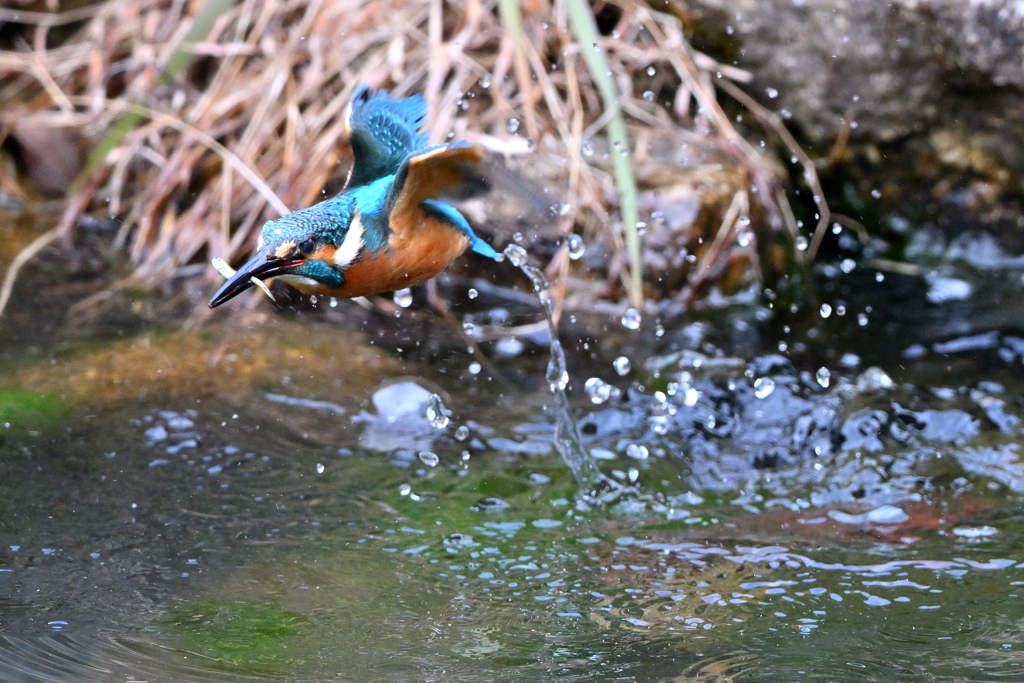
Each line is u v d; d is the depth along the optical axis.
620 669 5.30
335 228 5.26
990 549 6.62
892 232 10.73
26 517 6.61
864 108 10.43
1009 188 10.30
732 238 10.02
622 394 8.62
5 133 10.93
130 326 9.01
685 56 10.71
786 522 7.04
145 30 11.34
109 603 5.78
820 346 9.31
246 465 7.39
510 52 10.54
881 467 7.63
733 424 8.26
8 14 11.77
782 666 5.34
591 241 9.87
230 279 5.09
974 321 9.62
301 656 5.34
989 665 5.34
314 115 10.61
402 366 8.89
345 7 10.88
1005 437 7.93
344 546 6.56
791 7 10.45
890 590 6.18
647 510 7.20
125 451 7.41
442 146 4.94
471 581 6.25
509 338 9.35
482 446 7.88
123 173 10.62
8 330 8.76
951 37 9.99
